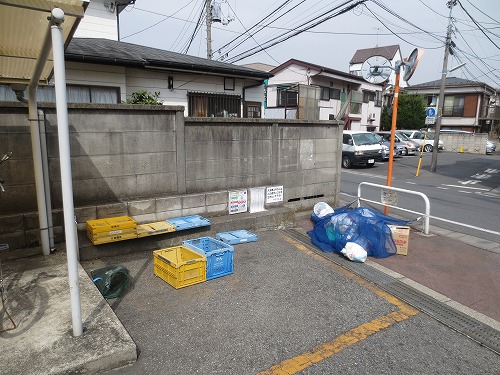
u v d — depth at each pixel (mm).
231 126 5859
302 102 8688
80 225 4590
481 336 3258
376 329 3275
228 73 9922
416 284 4305
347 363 2775
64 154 2471
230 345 2922
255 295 3795
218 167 5820
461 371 2762
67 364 2404
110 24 11305
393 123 6766
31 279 3557
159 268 4078
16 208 4234
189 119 5359
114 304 3500
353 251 4824
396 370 2725
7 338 2645
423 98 34000
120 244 4590
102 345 2621
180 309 3443
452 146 27469
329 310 3566
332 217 5500
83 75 7883
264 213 6082
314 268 4602
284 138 6590
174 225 4945
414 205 9266
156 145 5125
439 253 5441
